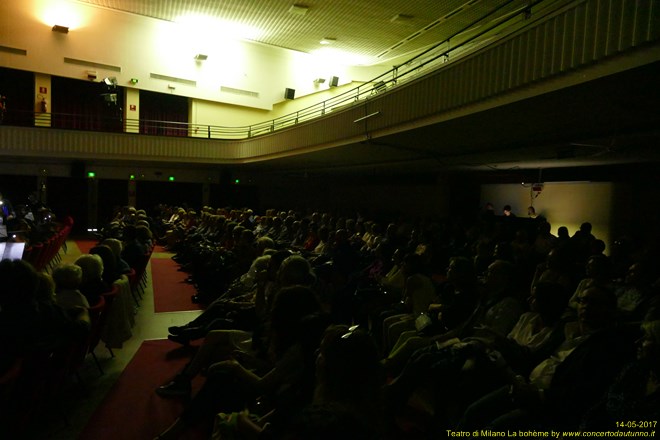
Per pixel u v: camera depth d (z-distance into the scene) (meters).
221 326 3.82
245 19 15.02
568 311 2.92
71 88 15.30
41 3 13.71
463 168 11.77
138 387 3.51
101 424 2.92
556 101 4.91
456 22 13.93
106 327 4.03
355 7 13.55
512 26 5.18
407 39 15.84
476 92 5.66
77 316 2.87
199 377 3.76
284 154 12.52
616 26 3.85
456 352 2.55
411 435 2.74
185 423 2.56
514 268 3.25
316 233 8.11
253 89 17.48
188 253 9.10
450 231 8.05
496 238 7.01
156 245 12.82
